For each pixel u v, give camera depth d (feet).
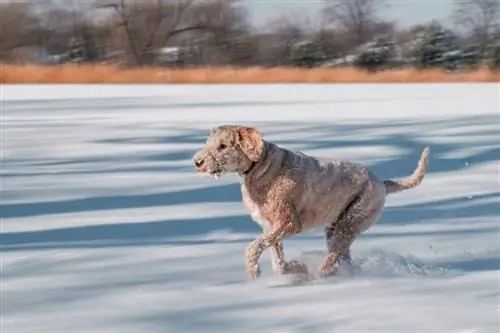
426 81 125.29
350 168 21.99
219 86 113.91
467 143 48.03
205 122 61.98
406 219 27.94
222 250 23.50
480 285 19.70
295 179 21.12
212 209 29.99
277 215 20.95
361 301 18.44
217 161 20.79
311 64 168.25
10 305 18.01
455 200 31.35
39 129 58.59
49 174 38.96
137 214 29.25
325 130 54.95
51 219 28.40
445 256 22.89
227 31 178.19
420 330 16.35
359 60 161.89
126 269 21.21
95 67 132.98
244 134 20.88
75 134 55.26
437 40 158.40
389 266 21.81
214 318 17.21
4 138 53.16
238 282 20.13
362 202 21.94
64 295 18.79
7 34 175.22
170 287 19.56
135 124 61.41
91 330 16.46
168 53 179.52
